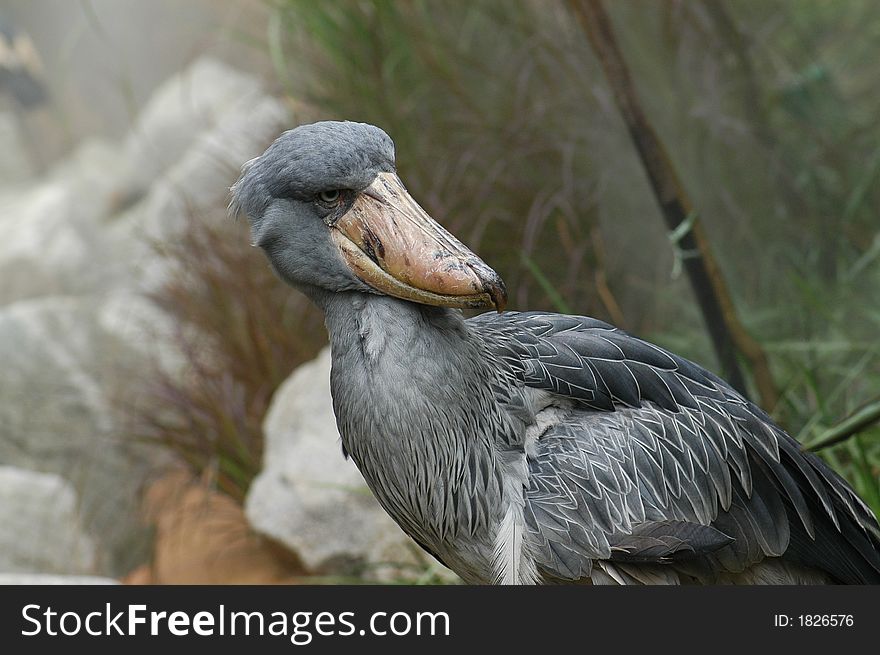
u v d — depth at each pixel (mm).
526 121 8242
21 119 19734
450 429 4324
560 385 4598
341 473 7566
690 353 7766
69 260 13953
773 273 8141
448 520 4449
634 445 4562
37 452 10391
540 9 8648
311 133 4258
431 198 8250
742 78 8352
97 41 18141
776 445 4742
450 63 8750
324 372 8141
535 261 8102
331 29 9094
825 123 8773
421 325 4277
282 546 7594
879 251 7797
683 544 4441
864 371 7117
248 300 9664
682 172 8281
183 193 10867
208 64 16016
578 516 4434
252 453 9125
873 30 9297
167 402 9742
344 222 4246
